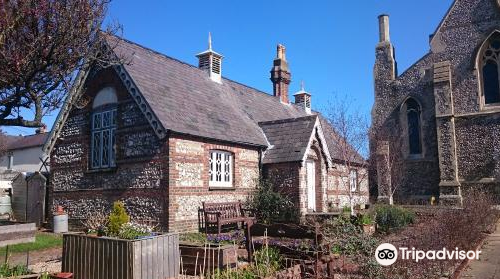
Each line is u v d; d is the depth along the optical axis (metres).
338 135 23.39
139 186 14.61
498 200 26.59
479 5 29.14
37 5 7.71
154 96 14.98
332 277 7.52
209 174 15.55
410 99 31.12
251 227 9.09
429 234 8.93
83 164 16.69
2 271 7.55
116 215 8.84
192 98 17.30
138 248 7.73
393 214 14.19
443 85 29.03
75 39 8.47
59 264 10.38
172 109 15.13
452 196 27.39
